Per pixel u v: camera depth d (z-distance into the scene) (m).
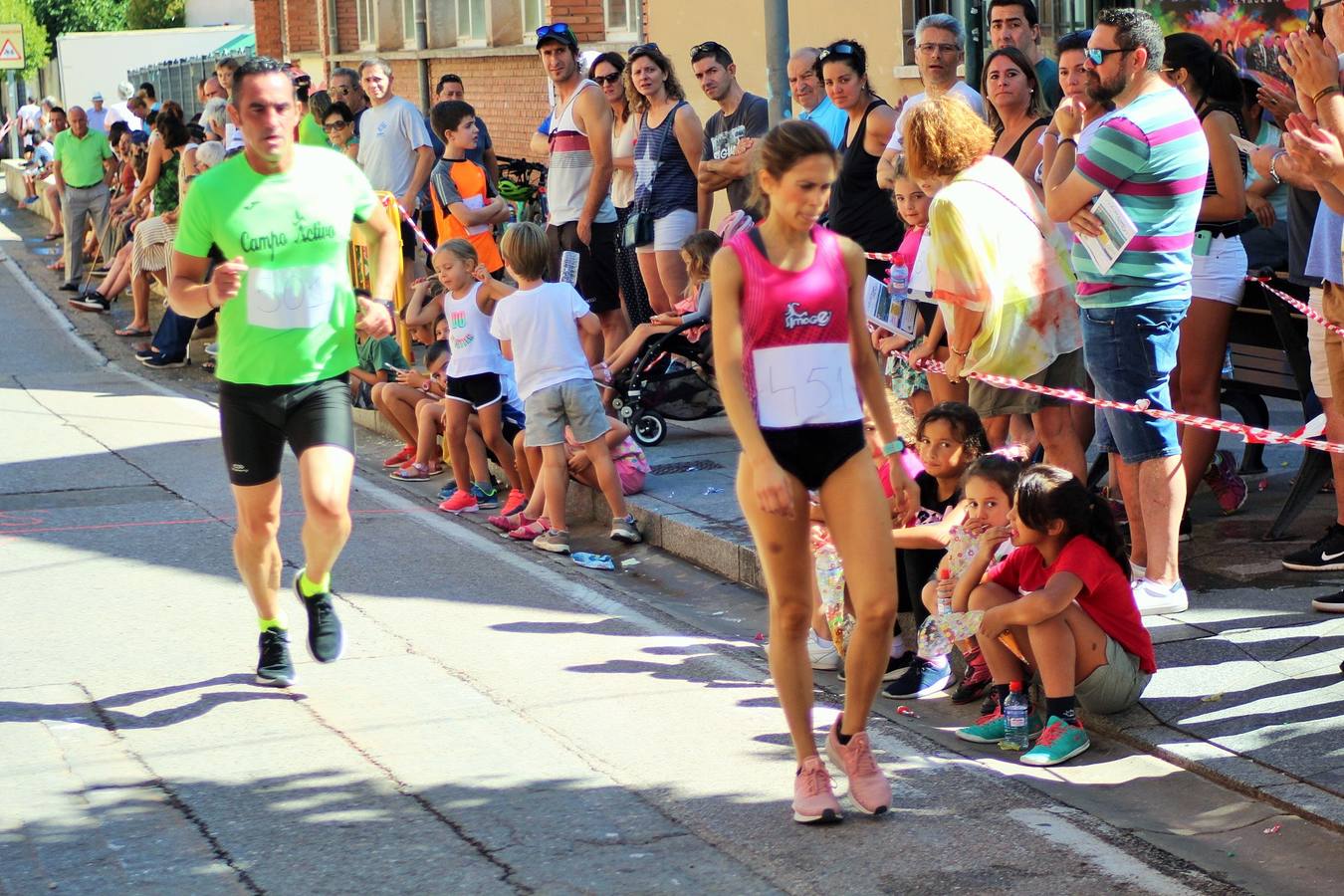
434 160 16.39
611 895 5.30
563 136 13.52
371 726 6.93
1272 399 11.72
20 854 5.67
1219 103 8.34
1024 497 6.45
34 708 7.19
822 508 5.67
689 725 6.91
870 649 5.65
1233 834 5.71
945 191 7.61
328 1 31.09
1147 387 7.55
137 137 25.00
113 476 12.16
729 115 12.31
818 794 5.79
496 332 10.12
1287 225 8.48
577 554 9.95
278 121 6.64
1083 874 5.40
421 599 8.95
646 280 12.80
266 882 5.42
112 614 8.64
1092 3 13.12
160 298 23.08
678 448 12.01
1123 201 7.37
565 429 10.79
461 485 11.20
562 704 7.21
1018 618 6.39
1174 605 7.64
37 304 23.25
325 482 6.86
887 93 15.54
